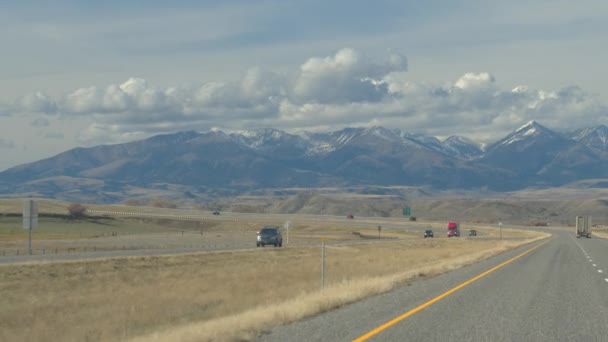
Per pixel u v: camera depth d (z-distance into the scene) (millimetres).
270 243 88438
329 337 16266
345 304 23453
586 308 22578
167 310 28141
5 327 25328
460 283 32188
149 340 16438
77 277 45125
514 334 17016
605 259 55656
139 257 57656
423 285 31094
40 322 25641
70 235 133875
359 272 46344
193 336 16203
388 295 26406
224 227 193000
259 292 34938
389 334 16656
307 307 21281
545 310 21922
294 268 52656
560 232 189875
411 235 166750
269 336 16719
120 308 29031
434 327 17875
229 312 26656
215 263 59969
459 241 122188
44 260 53219
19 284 40312
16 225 152125
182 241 113125
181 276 47750
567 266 46125
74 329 23141
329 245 95500
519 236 164000
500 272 40094
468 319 19484
